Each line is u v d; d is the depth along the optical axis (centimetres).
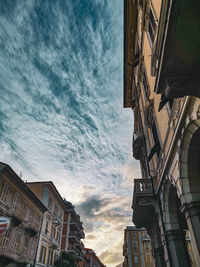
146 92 1240
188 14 304
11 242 1686
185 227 917
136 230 4841
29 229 1970
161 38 352
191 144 638
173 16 311
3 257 1512
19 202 1898
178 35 329
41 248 2284
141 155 1659
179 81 395
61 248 3325
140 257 4434
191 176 666
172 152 751
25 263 1823
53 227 2770
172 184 844
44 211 2467
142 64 1307
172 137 721
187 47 342
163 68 381
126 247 5034
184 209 638
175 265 796
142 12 1107
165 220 895
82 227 4444
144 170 1554
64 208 3419
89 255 6188
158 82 417
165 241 877
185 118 614
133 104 1823
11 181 1781
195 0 291
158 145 1027
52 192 2875
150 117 1162
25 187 1959
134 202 1125
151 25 978
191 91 404
